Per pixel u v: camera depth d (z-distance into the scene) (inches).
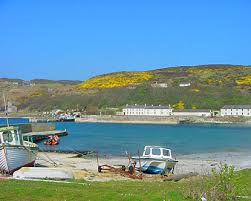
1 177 1098.1
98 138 4062.5
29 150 1381.6
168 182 1080.2
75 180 1043.3
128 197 705.6
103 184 965.2
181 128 6574.8
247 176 988.6
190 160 2060.8
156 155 1499.8
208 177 849.5
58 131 4680.1
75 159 2044.8
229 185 705.0
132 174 1346.0
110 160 2004.2
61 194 732.0
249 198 705.6
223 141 3656.5
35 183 903.1
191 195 701.3
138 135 4589.1
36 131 4645.7
